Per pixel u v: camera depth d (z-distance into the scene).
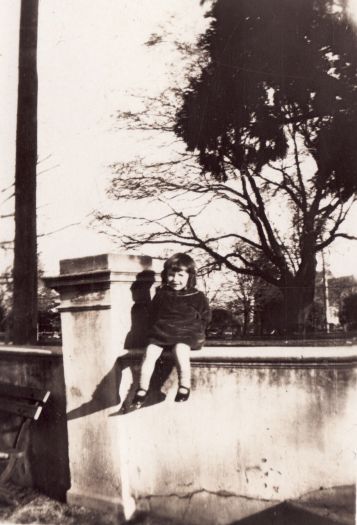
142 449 3.44
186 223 13.50
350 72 11.72
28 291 6.98
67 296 3.65
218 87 12.78
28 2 7.41
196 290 3.31
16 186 7.20
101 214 13.09
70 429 3.64
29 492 3.95
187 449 3.30
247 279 12.46
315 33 11.68
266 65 12.41
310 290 12.17
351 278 12.43
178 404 3.32
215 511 3.19
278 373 3.08
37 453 4.00
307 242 12.56
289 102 12.50
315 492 2.96
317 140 12.25
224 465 3.19
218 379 3.22
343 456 2.95
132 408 3.44
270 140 12.95
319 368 2.99
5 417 4.33
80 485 3.59
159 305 3.29
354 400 2.98
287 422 3.05
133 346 3.55
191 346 3.17
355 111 11.82
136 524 3.29
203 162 13.60
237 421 3.16
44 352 3.92
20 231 7.09
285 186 13.20
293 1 11.56
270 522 3.02
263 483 3.08
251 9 12.03
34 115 7.38
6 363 4.23
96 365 3.50
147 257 3.64
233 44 12.50
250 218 13.30
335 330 11.61
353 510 2.88
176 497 3.31
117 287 3.46
